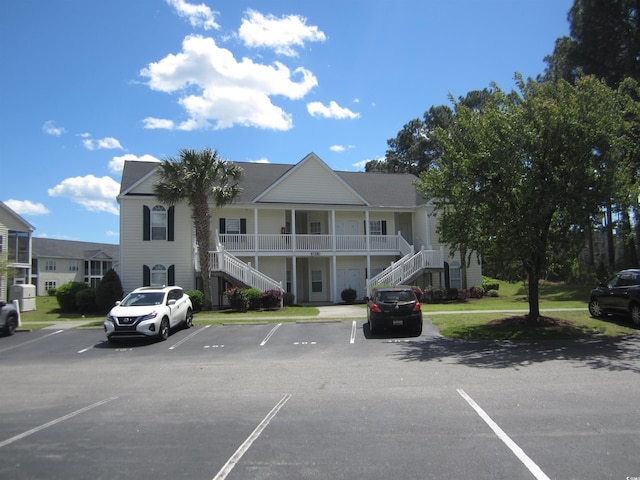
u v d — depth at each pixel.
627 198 13.41
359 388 8.71
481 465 4.92
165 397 8.41
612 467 4.82
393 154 60.75
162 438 6.05
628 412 6.71
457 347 13.20
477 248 15.54
